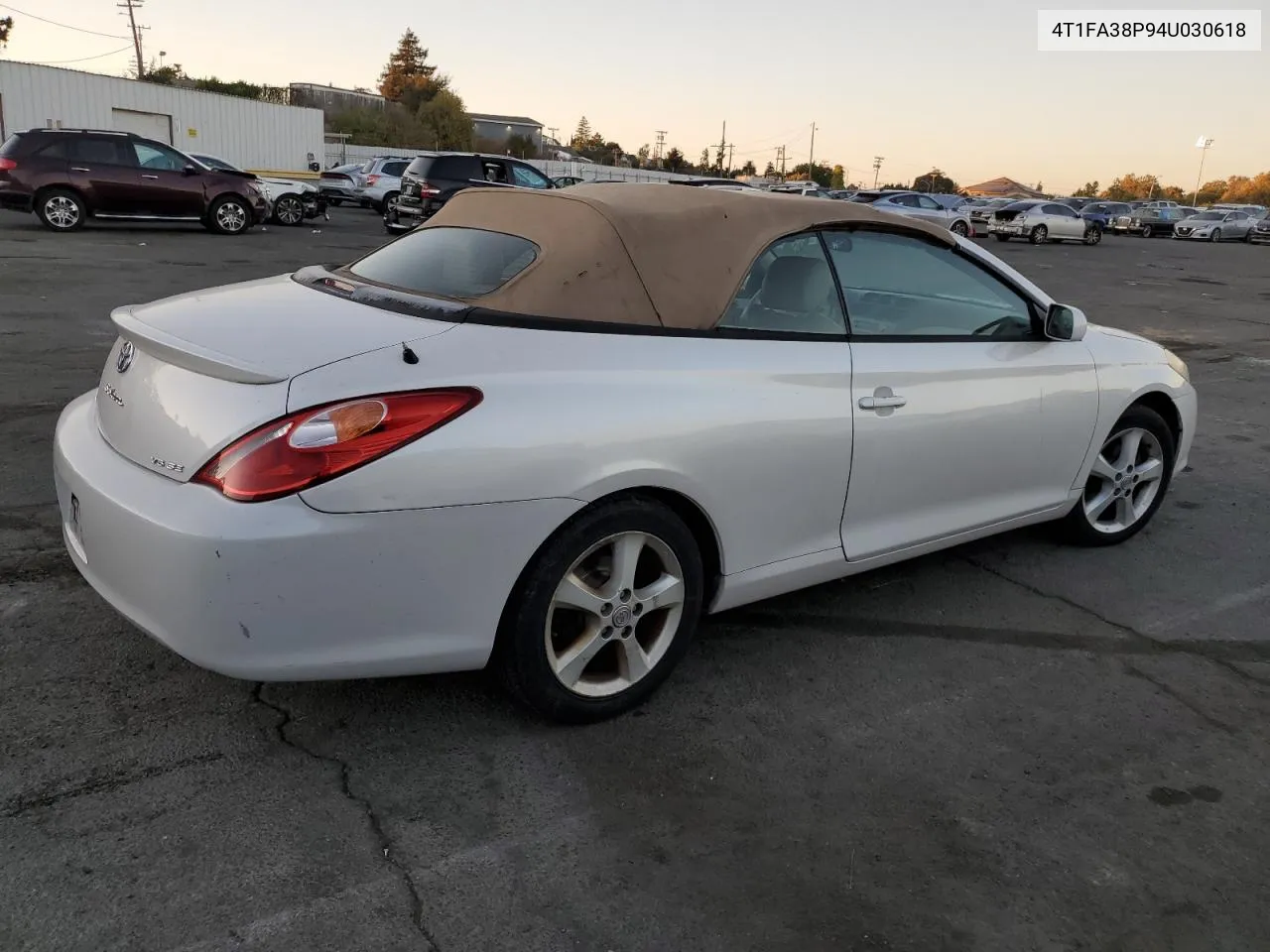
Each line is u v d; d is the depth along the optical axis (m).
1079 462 4.18
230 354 2.40
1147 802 2.70
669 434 2.72
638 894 2.24
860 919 2.21
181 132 33.34
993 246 29.47
